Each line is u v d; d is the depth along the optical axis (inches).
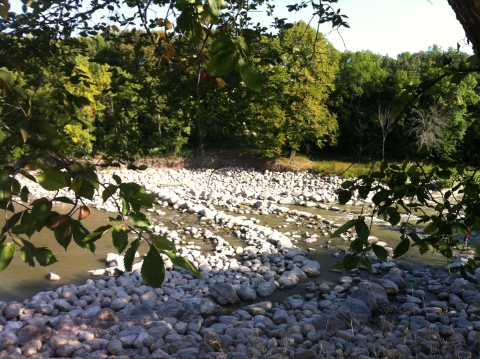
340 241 488.7
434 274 374.0
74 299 315.9
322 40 500.1
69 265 398.0
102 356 219.3
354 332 252.7
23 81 139.4
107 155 167.9
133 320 270.8
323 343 228.7
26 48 133.8
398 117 111.3
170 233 518.6
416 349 217.2
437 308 289.9
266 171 1053.2
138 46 153.4
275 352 221.5
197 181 957.8
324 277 374.9
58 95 88.4
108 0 128.0
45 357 222.5
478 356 209.8
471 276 353.7
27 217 59.9
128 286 343.6
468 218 112.2
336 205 718.5
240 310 293.1
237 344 236.5
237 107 168.9
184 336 248.1
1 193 56.9
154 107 168.9
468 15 80.2
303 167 1057.5
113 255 411.2
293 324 269.9
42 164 62.2
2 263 56.7
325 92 991.6
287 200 754.2
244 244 482.6
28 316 276.7
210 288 330.6
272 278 365.7
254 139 183.3
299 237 507.5
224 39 54.1
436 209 125.3
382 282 331.3
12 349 227.3
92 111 698.8
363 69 1149.7
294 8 156.9
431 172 124.8
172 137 1064.8
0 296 324.8
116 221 58.7
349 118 1150.3
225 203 726.5
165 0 146.6
